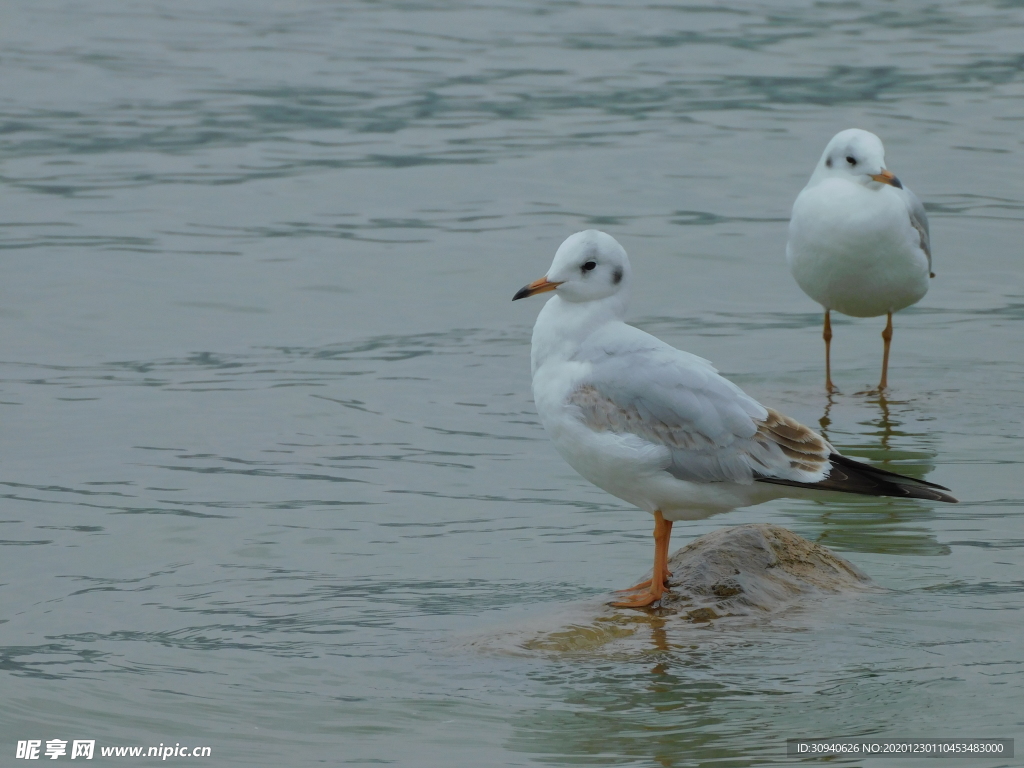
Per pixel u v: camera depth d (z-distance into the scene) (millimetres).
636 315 18406
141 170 25406
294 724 7977
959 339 17391
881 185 15195
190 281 19484
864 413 14617
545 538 11172
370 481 12602
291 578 10320
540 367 9977
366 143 27156
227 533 11289
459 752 7609
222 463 13062
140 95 31094
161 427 14086
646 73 32312
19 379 15594
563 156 25828
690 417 9430
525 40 36094
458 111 29391
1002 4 39781
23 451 13352
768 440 9445
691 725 7871
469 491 12352
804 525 11359
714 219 22234
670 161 25375
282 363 16344
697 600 9516
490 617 9531
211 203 23453
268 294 19062
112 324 17750
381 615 9594
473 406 14891
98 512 11781
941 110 28266
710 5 40094
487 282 19672
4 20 38438
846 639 8961
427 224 22219
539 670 8602
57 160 26062
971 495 12023
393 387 15500
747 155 25641
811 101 29328
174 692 8398
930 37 35500
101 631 9359
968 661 8609
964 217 21969
